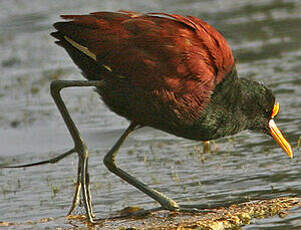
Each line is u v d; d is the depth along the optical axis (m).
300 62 19.84
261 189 11.87
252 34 23.70
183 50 10.18
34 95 19.38
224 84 10.52
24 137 16.28
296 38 22.52
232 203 11.27
